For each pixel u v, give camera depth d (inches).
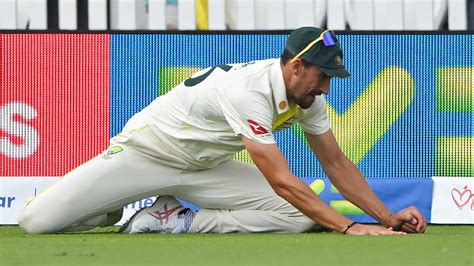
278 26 993.5
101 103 940.6
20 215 792.3
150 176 781.9
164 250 618.8
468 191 935.7
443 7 996.6
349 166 786.2
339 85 939.3
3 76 938.1
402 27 984.9
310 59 709.9
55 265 542.6
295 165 935.0
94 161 784.3
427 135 939.3
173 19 1016.2
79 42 938.7
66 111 939.3
